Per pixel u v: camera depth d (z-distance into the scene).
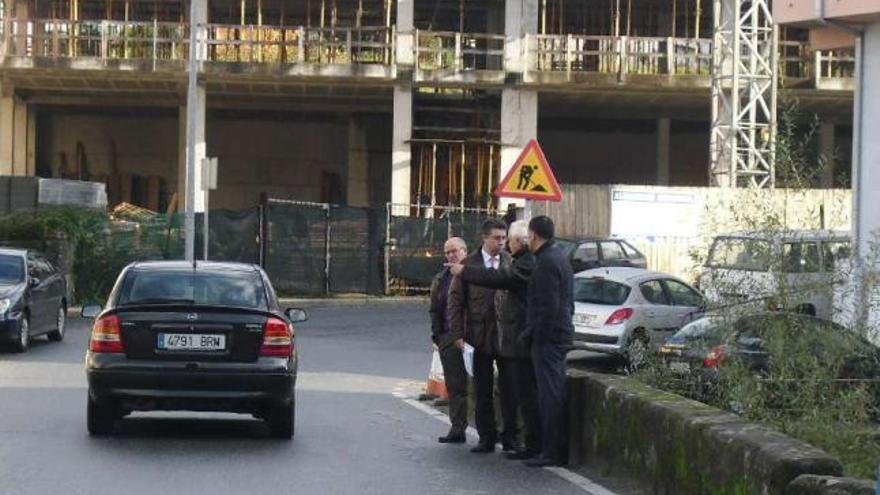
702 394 12.92
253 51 46.72
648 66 46.31
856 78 21.91
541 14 50.16
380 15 52.09
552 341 13.05
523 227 13.55
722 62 42.56
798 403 11.65
